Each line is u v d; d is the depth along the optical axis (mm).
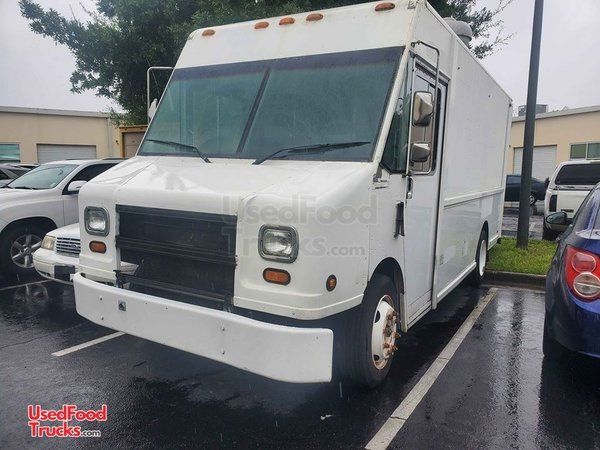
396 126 3799
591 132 25328
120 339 5168
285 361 3004
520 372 4469
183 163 4188
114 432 3447
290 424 3551
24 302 6469
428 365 4613
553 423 3602
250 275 3201
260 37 4496
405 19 3920
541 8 9320
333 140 3727
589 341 3627
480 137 6574
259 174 3584
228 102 4348
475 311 6375
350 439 3371
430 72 4363
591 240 3736
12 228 7535
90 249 4062
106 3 13328
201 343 3295
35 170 8875
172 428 3496
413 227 4336
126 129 13508
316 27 4250
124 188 3805
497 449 3275
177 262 3596
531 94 9609
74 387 4098
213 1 11133
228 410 3742
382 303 4012
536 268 8203
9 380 4219
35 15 12688
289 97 4062
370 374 3871
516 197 23172
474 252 7023
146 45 12672
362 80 3842
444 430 3490
